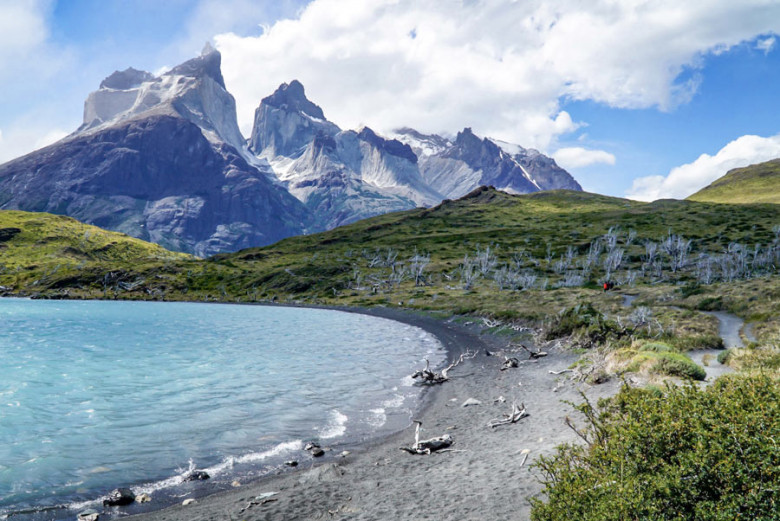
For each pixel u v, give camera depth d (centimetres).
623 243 17938
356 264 18800
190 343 5659
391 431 2080
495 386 2827
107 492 1453
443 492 1223
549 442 1566
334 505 1212
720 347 3209
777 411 595
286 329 7394
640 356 2423
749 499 544
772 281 6694
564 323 4416
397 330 6919
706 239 16788
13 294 18625
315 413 2414
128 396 2856
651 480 618
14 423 2256
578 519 675
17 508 1331
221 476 1584
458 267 16962
